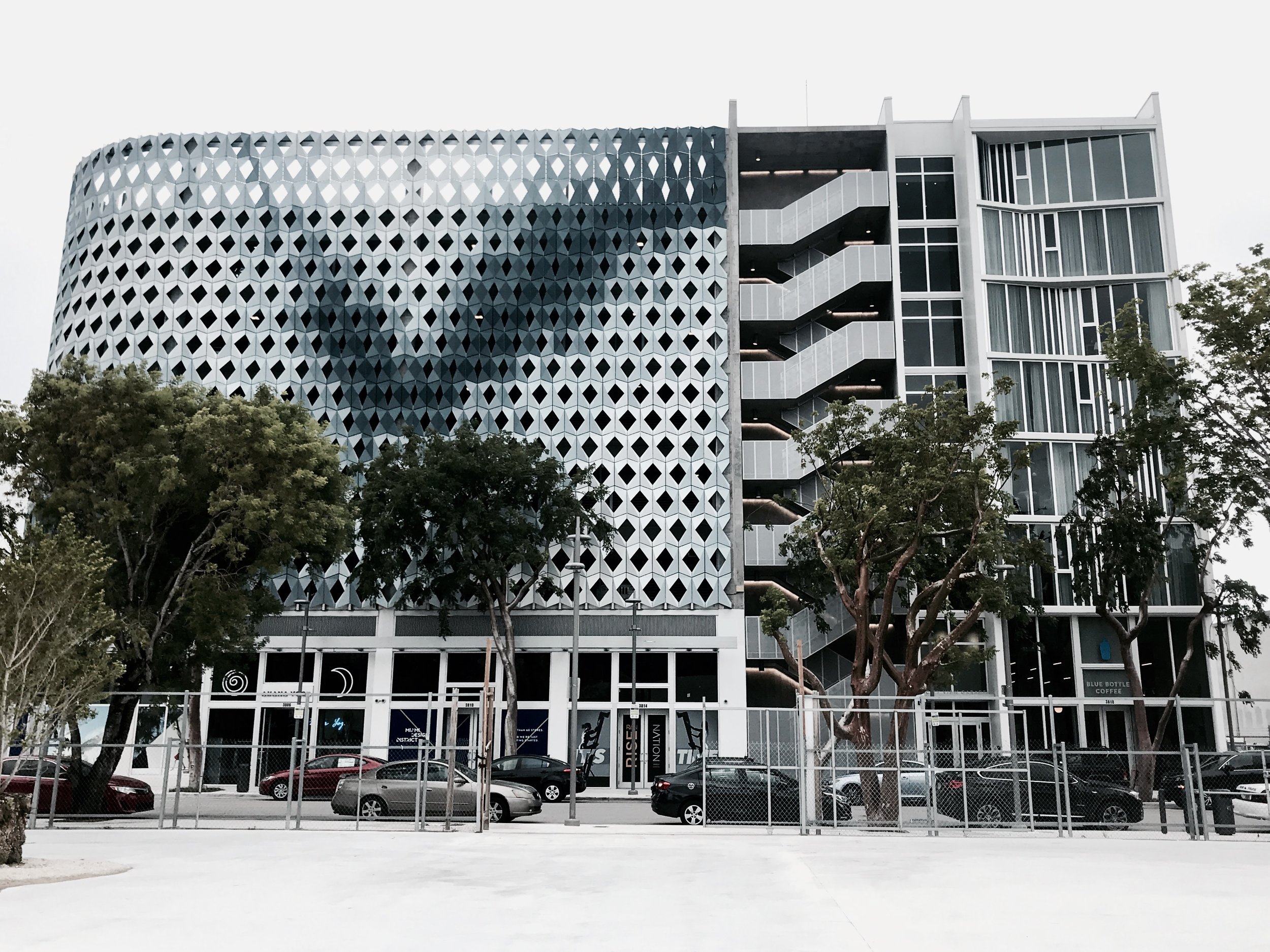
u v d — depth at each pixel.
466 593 43.94
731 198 50.41
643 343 48.91
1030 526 45.62
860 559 27.61
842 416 29.91
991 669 44.84
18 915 9.42
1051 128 49.09
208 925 8.84
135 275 50.34
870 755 24.72
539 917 9.41
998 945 7.93
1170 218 48.06
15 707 16.75
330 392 48.84
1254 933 8.52
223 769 43.84
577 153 51.22
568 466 47.59
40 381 26.45
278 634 45.81
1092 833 21.83
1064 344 47.72
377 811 25.47
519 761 33.25
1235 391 29.50
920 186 50.38
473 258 50.09
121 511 25.45
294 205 50.84
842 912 9.72
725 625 45.59
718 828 23.89
